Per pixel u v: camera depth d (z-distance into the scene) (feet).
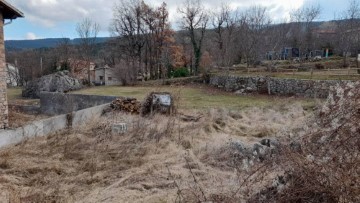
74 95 57.16
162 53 147.33
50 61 186.91
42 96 57.82
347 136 13.01
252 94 75.46
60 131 34.58
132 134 32.14
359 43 106.22
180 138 31.19
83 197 19.22
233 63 139.54
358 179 11.53
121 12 146.41
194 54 151.33
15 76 191.62
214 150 26.89
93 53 209.67
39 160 25.36
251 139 31.68
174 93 56.44
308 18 150.30
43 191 19.99
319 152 13.32
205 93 78.95
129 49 148.66
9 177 21.88
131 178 21.79
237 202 14.47
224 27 145.69
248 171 16.93
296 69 97.45
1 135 28.27
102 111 46.60
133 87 110.01
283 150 14.98
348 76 67.67
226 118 41.57
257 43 121.70
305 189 12.38
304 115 38.42
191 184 19.70
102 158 26.02
